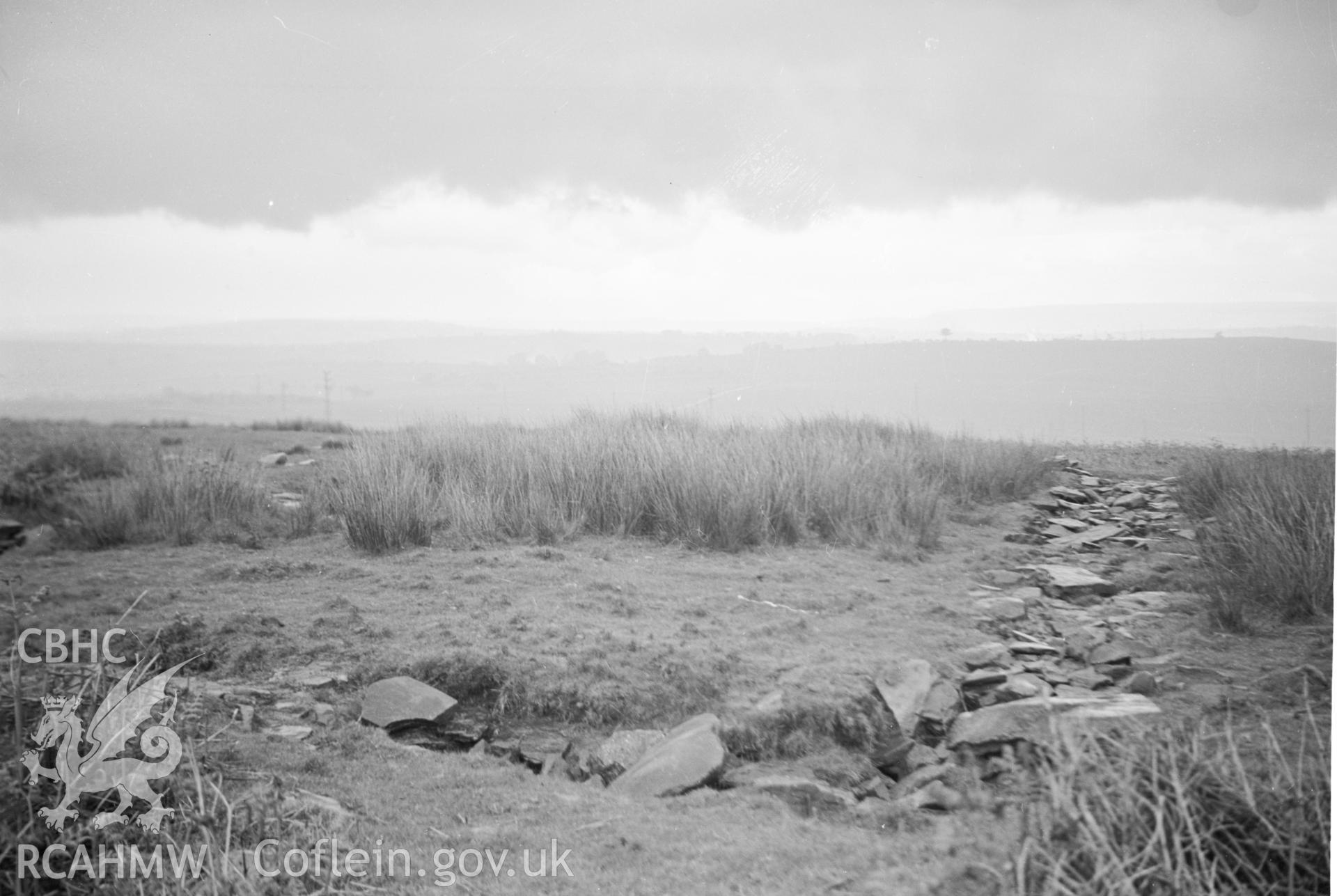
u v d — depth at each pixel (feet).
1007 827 8.71
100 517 20.83
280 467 31.19
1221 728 10.66
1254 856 7.94
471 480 25.54
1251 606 16.17
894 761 12.31
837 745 12.58
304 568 19.26
